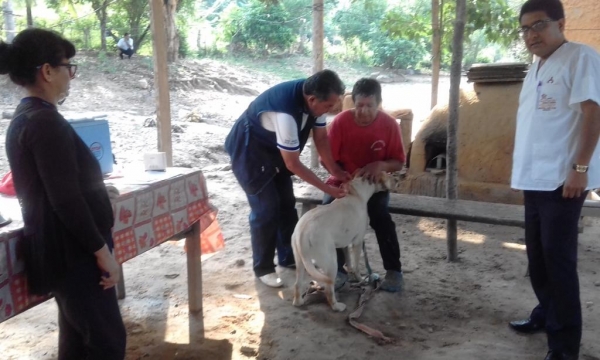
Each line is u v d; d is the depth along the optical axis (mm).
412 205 4473
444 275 4527
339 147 4078
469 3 7953
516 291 4207
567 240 2914
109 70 18891
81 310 2197
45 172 1979
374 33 29344
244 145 3980
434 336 3535
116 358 2330
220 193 7035
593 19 6656
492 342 3438
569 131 2809
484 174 6078
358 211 3811
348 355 3299
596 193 6145
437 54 8578
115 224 2801
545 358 3148
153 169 3477
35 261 2148
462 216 4203
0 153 8867
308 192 4727
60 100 2203
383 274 4551
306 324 3662
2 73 2061
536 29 2824
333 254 3699
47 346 3379
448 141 4660
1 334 3516
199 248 3721
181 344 3430
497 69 6152
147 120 11805
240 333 3562
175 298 4074
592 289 4246
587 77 2672
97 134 3238
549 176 2867
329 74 3596
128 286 4297
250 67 26047
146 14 24688
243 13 29797
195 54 27062
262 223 4125
